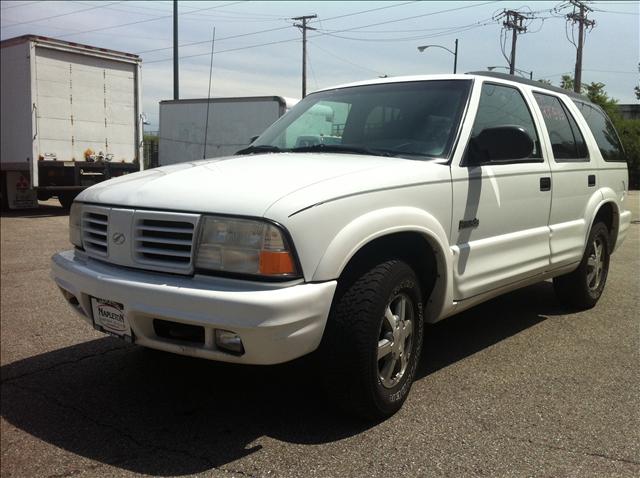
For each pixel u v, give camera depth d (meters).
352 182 3.07
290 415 3.35
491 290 4.05
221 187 3.01
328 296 2.86
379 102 4.20
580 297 5.39
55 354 4.27
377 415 3.21
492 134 3.70
